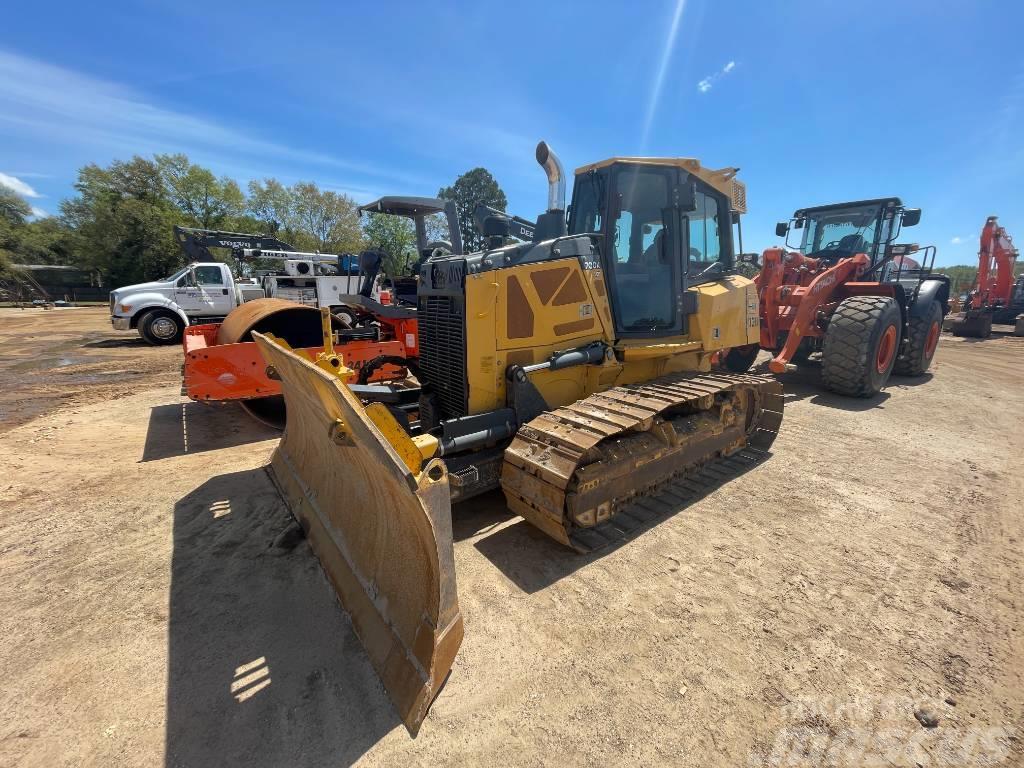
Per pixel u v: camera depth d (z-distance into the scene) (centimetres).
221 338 589
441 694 209
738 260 527
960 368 945
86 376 859
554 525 292
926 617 254
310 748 185
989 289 1569
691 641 238
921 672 219
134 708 202
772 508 371
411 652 204
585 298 372
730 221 487
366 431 188
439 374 381
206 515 361
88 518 358
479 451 345
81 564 303
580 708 202
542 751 184
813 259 830
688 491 390
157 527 345
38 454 482
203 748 185
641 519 345
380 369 575
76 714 200
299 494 357
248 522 350
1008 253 1602
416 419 427
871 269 810
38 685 214
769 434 487
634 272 411
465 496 325
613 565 300
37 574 293
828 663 224
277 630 246
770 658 227
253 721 196
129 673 221
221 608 263
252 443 516
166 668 223
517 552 314
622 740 188
